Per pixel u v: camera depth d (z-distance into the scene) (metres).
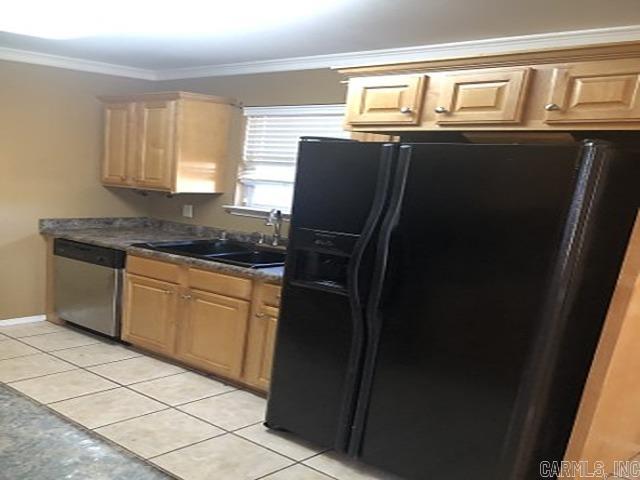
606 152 1.77
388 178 2.21
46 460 1.28
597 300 1.98
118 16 2.70
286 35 2.99
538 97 2.27
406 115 2.66
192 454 2.41
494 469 2.00
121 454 1.34
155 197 4.72
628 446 2.51
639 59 2.01
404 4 2.34
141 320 3.62
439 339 2.11
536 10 2.28
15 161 3.92
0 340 3.67
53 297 4.17
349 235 2.34
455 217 2.05
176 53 3.68
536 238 1.87
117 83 4.41
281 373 2.64
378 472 2.42
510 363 1.94
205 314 3.29
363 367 2.33
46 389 2.93
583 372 2.06
